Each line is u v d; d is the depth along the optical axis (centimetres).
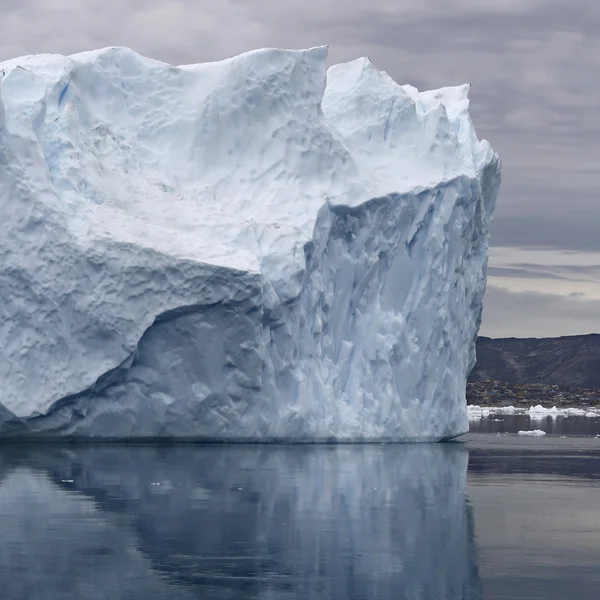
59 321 6319
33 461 5466
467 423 8200
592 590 2909
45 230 6341
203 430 6650
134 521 3759
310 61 7512
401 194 7488
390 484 5025
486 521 3997
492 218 8550
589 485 5206
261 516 3947
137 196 6881
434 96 8644
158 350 6500
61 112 6919
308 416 6919
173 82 7531
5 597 2739
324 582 2962
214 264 6394
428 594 2861
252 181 7262
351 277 7362
